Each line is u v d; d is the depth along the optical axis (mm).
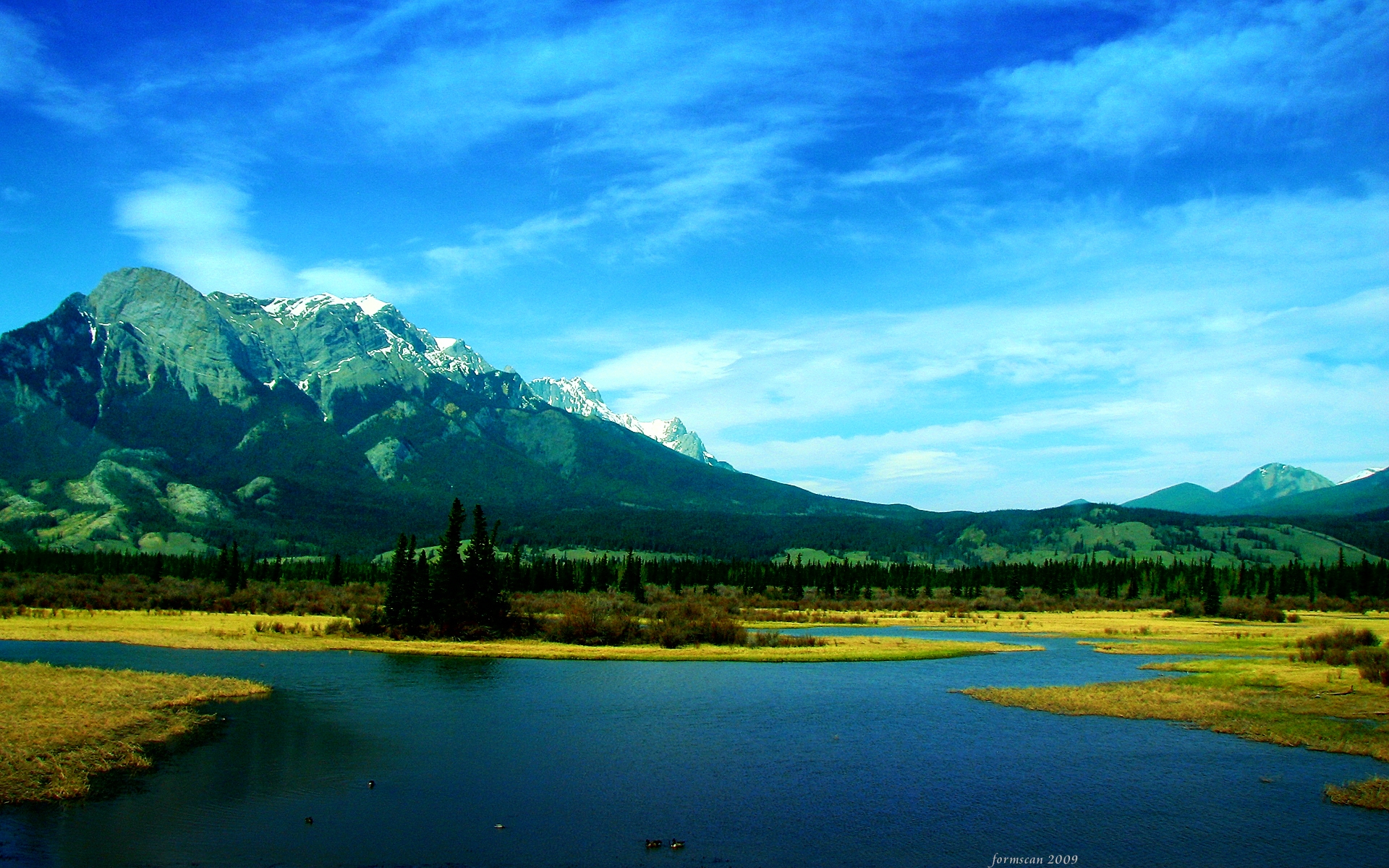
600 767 42344
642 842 32250
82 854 29516
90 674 60938
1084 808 36625
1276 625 142750
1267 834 33500
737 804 36844
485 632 100625
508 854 30828
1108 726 52812
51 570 185250
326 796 36844
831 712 56688
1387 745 46844
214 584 175250
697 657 84500
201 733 47469
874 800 37562
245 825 33031
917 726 52531
